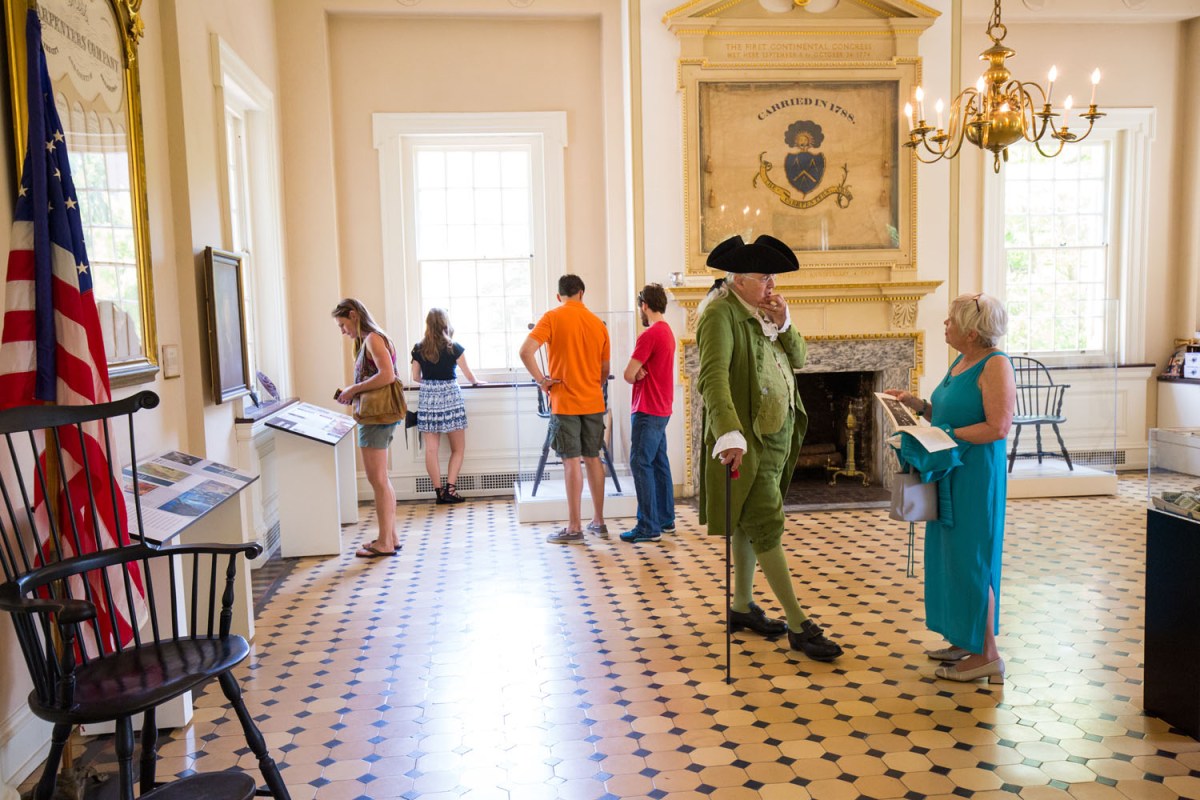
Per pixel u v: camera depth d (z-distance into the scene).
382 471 5.63
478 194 7.59
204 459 4.06
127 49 3.76
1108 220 7.87
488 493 7.53
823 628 4.12
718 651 3.89
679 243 6.89
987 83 4.38
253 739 2.47
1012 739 3.02
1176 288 7.94
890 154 6.97
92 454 2.85
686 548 5.64
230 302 4.95
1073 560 5.16
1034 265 7.83
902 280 7.00
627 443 6.88
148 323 3.90
